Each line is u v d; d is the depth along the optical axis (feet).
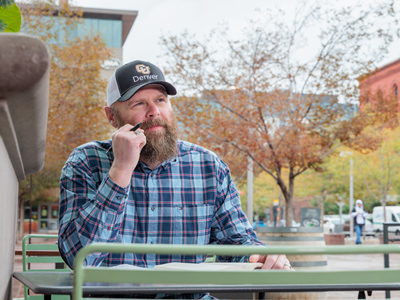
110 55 72.43
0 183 4.11
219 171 7.52
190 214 7.15
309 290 4.41
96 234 5.98
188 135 45.47
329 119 42.86
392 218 120.06
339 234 71.00
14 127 4.12
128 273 3.20
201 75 43.78
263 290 4.31
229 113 44.14
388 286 4.54
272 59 42.29
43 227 161.58
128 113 7.17
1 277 4.57
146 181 7.04
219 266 5.07
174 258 6.89
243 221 7.54
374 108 44.78
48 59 3.30
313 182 135.23
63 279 4.94
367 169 121.49
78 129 71.51
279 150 41.29
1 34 3.26
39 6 62.49
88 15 153.48
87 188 6.65
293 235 20.48
